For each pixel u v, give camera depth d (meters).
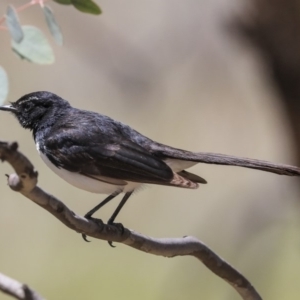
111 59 12.24
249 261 10.99
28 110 8.30
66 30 11.98
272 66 10.39
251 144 13.55
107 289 12.95
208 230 12.50
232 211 12.53
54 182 13.73
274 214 11.16
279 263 11.34
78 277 13.16
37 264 13.30
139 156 7.59
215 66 12.73
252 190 12.08
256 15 10.18
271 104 11.39
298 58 10.17
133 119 13.44
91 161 7.66
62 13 11.93
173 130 13.46
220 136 13.52
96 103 13.69
